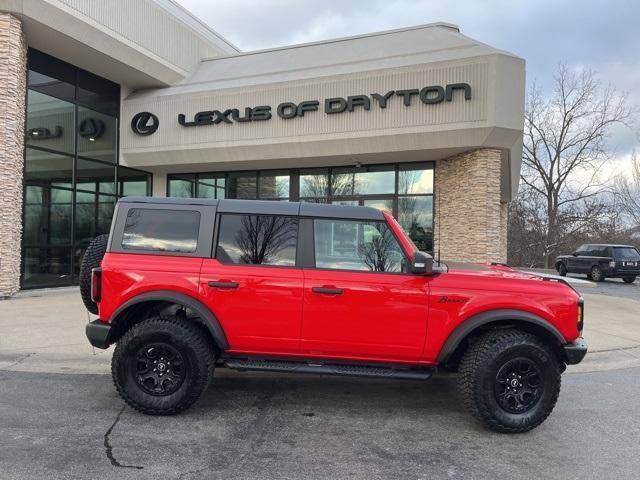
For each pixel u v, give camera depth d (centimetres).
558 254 3616
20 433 393
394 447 386
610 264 2120
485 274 445
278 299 432
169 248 449
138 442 381
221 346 435
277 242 447
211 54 1820
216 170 1706
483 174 1310
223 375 572
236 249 447
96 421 422
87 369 580
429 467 351
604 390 551
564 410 483
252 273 437
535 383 420
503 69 1252
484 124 1256
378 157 1460
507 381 418
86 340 696
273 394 509
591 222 3597
